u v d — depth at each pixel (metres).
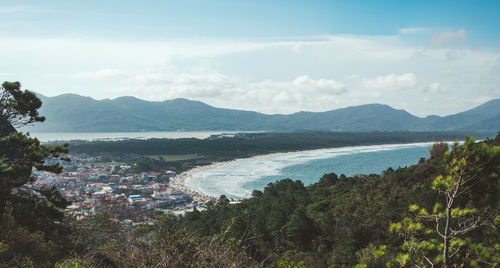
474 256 4.77
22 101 13.38
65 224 13.14
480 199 4.61
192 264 5.52
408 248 5.43
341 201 47.66
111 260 7.72
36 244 7.79
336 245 28.80
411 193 30.77
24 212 9.88
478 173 4.46
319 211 46.50
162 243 5.86
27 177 11.28
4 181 10.12
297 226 33.59
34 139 12.31
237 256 5.86
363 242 25.56
